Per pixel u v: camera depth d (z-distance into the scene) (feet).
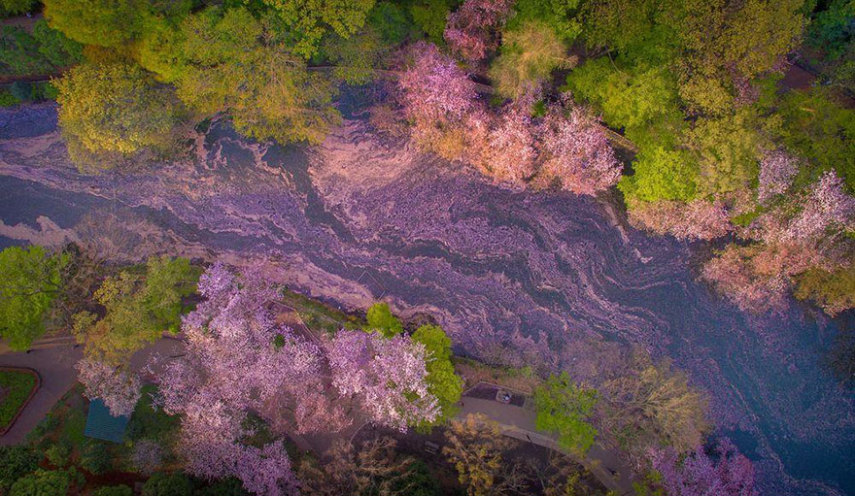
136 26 105.50
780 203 107.14
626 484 119.75
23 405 119.14
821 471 126.72
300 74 114.93
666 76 106.83
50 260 118.73
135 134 115.44
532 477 120.78
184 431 110.11
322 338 124.77
